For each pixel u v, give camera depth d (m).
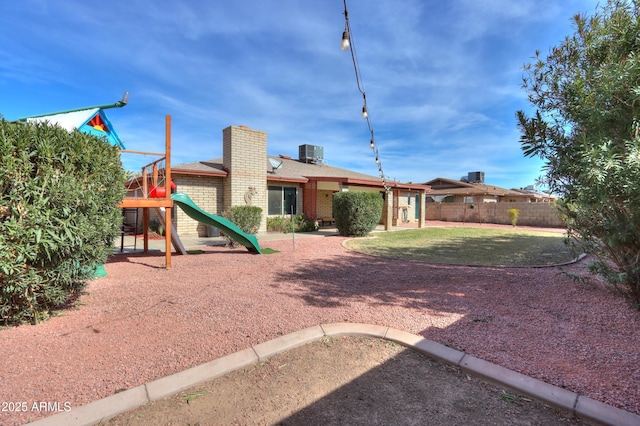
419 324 3.23
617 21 3.42
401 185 15.84
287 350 2.68
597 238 3.76
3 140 2.67
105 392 2.05
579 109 3.43
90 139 3.49
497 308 3.73
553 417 1.83
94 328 3.12
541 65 4.11
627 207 3.06
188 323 3.26
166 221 6.07
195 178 11.67
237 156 11.98
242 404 1.96
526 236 12.51
